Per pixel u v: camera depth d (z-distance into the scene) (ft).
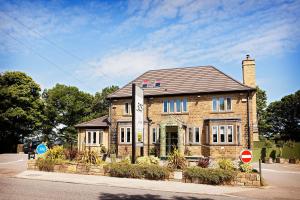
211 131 95.55
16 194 35.14
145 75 119.44
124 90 113.50
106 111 225.15
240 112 95.86
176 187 43.45
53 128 210.79
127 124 106.32
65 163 57.31
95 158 57.36
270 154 102.83
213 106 99.71
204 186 44.68
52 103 208.74
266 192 40.57
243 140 93.97
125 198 34.63
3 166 68.74
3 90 138.31
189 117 101.86
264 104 209.15
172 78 112.06
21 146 137.39
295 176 59.00
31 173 55.01
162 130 98.53
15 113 137.59
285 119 211.41
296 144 109.91
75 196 34.83
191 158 87.56
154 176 49.93
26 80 151.43
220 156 93.09
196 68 112.47
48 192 36.99
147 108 107.76
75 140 207.00
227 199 35.88
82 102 218.18
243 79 103.50
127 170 51.62
